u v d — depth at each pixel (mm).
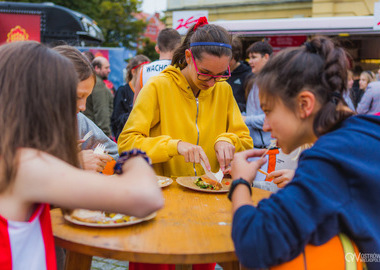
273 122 1167
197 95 2229
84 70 1763
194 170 2271
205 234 1328
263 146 3562
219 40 1950
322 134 1114
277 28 6574
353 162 997
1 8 7602
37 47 1080
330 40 1146
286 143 1179
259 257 979
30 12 7617
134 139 2014
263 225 990
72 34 7730
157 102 2139
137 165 1079
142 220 1418
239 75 4402
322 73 1087
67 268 1524
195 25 2164
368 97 5227
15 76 1019
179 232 1342
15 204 1013
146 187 1000
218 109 2307
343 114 1120
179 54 2199
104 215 1464
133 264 1963
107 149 2197
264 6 15109
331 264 1060
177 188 1980
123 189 977
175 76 2164
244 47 7980
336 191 980
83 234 1296
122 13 20297
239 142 2203
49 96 1033
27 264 1065
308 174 1007
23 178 966
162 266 1945
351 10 13078
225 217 1522
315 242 1007
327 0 13250
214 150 2291
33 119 1015
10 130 992
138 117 2080
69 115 1083
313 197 970
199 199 1781
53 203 971
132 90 4859
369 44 7578
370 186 990
